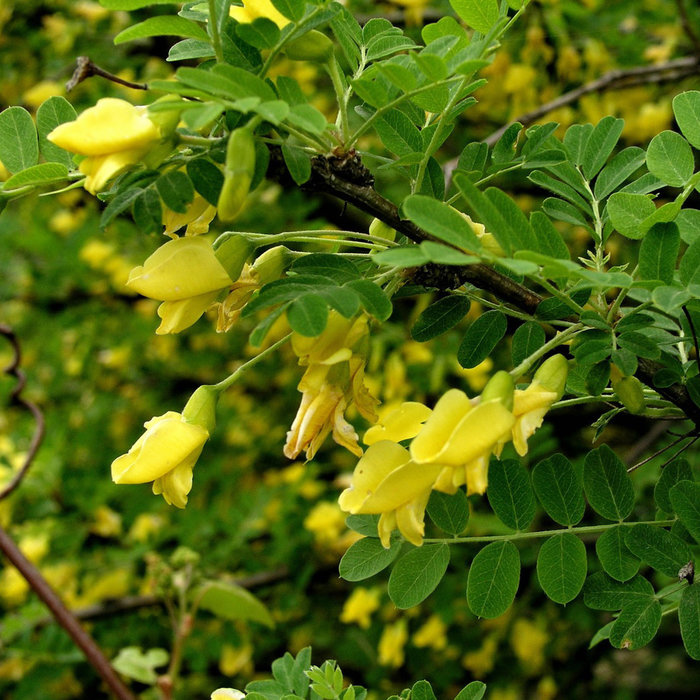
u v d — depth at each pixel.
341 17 0.35
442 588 0.65
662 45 0.76
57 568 0.73
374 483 0.32
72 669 0.72
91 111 0.31
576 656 0.79
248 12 0.34
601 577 0.35
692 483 0.35
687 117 0.35
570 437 0.74
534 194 0.78
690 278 0.33
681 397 0.35
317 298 0.31
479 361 0.36
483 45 0.33
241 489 0.88
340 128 0.34
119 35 0.32
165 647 0.72
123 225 0.98
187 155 0.32
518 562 0.35
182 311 0.33
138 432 1.00
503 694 0.78
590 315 0.34
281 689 0.36
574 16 0.72
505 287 0.35
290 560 0.71
